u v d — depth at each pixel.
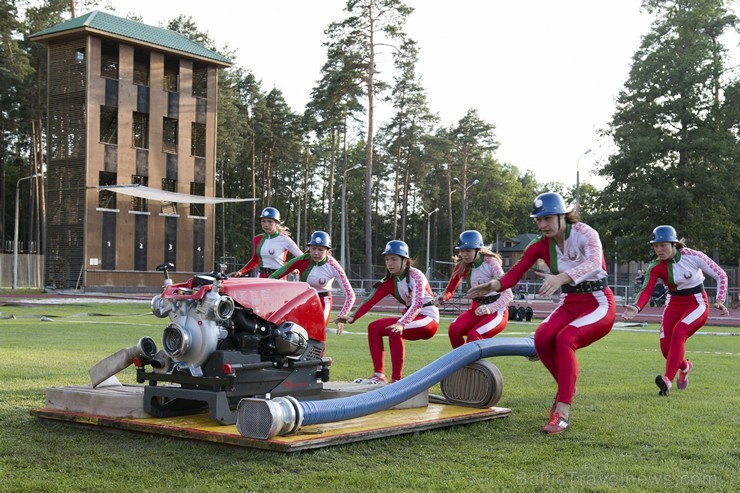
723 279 8.62
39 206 59.81
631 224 44.06
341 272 8.62
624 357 12.68
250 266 10.61
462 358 6.39
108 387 6.43
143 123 44.44
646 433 5.80
